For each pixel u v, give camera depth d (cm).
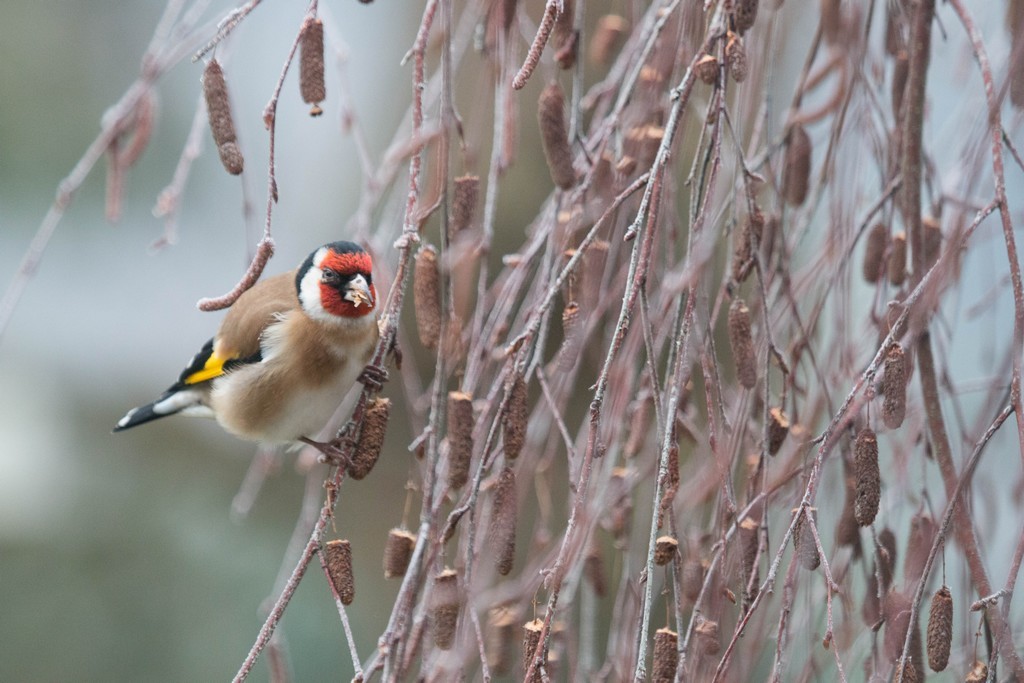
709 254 655
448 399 627
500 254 1168
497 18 682
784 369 655
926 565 547
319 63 615
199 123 757
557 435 743
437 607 586
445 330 625
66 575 1395
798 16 846
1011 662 554
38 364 1598
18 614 1357
